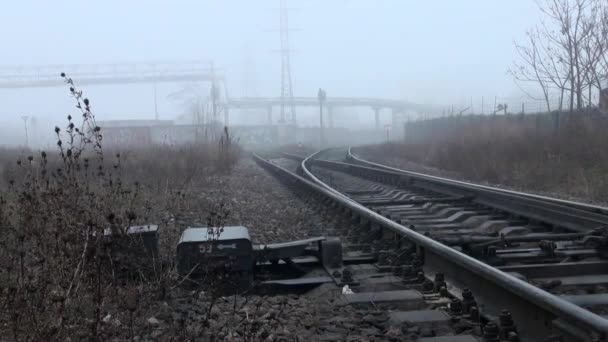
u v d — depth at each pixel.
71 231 5.36
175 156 21.14
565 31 26.08
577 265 7.12
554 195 16.98
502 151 24.66
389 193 17.59
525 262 7.66
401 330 5.56
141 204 10.80
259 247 8.16
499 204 12.72
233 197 17.52
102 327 4.88
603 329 3.87
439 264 7.23
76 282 4.96
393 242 8.68
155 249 6.84
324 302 6.73
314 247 8.74
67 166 6.77
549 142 22.91
